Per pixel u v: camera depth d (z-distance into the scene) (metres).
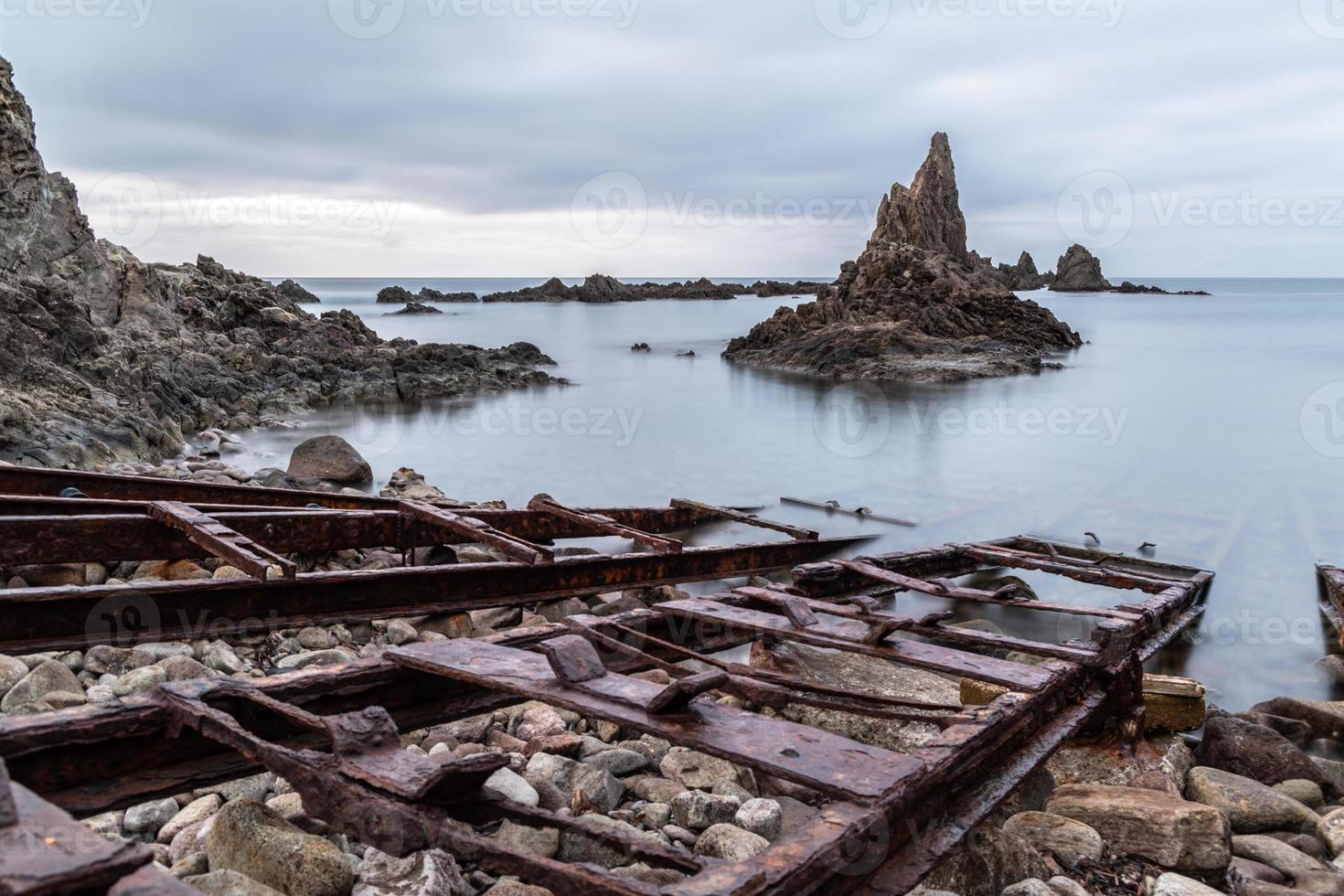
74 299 15.69
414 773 2.57
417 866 3.15
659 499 12.97
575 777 4.13
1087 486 13.71
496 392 25.44
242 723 3.18
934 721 3.59
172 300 23.91
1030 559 7.67
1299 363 32.22
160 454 14.09
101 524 5.55
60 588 4.37
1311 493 13.23
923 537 10.77
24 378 13.54
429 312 75.44
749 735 3.06
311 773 2.63
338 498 7.75
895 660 4.47
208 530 5.21
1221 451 16.72
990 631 6.86
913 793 2.86
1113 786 4.21
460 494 12.99
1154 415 20.88
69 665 4.80
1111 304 80.25
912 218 47.56
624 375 30.36
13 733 2.65
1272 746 4.87
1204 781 4.49
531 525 8.01
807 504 12.59
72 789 2.80
